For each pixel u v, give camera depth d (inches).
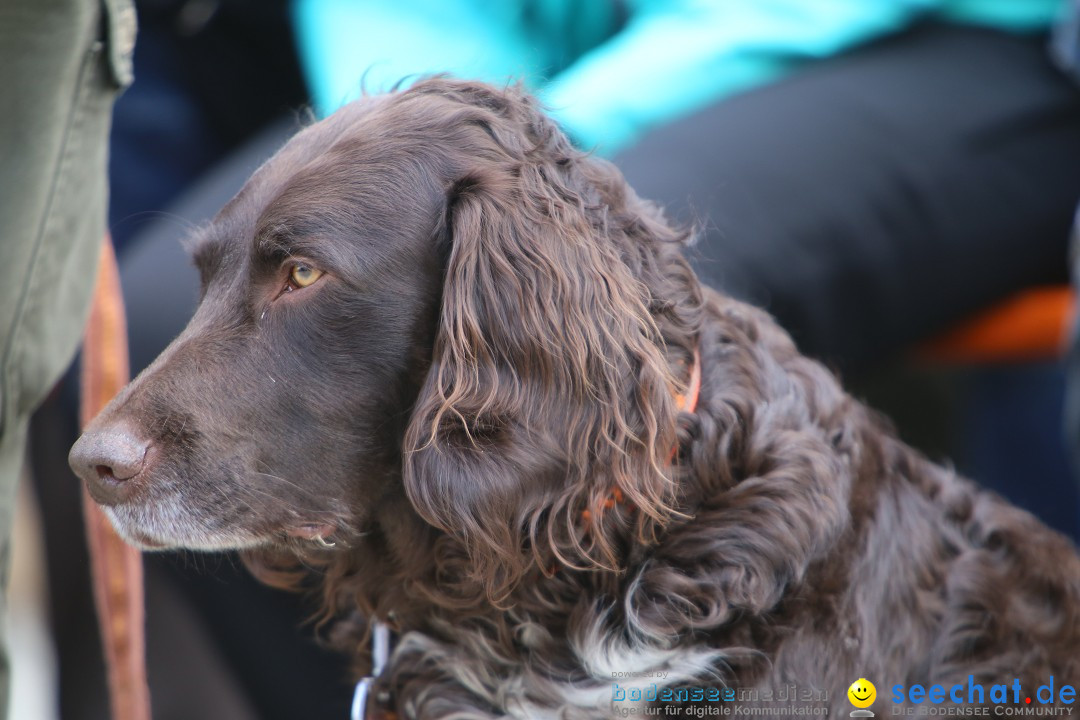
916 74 257.0
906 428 349.4
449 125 152.5
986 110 253.0
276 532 150.4
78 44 135.4
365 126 153.9
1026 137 257.6
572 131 215.6
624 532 151.6
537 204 148.1
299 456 148.3
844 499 155.5
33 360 146.6
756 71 259.3
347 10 277.7
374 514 160.6
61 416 233.1
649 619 150.0
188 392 145.7
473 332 143.6
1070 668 168.7
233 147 326.6
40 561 308.5
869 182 240.2
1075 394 223.1
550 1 279.0
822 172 237.0
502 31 278.4
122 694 183.2
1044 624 170.2
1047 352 269.9
